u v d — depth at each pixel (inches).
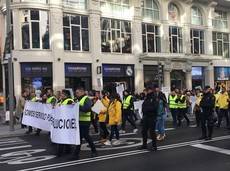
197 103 802.2
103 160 442.6
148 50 1584.6
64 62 1299.2
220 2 1898.4
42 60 1254.9
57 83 1272.1
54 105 536.4
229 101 748.0
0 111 1338.6
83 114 461.4
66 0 1318.9
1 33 1374.3
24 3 1233.4
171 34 1684.3
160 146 535.2
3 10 1353.3
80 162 435.5
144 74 1552.7
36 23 1254.9
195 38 1806.1
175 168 389.1
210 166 395.2
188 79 1726.1
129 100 722.8
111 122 572.4
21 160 463.2
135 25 1524.4
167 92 1101.7
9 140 661.3
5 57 840.9
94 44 1378.0
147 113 504.4
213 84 1860.2
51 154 497.4
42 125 671.8
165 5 1649.9
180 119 835.4
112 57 1437.0
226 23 1984.5
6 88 1330.0
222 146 525.3
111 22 1451.8
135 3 1525.6
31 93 865.5
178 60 1668.3
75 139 452.8
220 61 1927.9
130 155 470.6
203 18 1845.5
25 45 1246.9
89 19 1375.5
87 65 1371.8
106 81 1423.5
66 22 1321.4
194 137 624.1
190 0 1738.4
